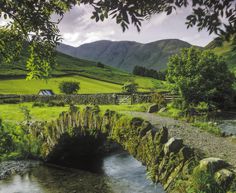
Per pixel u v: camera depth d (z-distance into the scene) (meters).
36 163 24.31
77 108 22.66
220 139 18.84
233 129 26.80
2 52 8.64
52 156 24.53
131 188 18.28
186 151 13.48
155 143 15.09
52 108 41.34
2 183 20.05
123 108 34.84
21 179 20.89
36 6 7.27
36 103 45.56
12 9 7.16
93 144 25.83
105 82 155.38
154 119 24.48
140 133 16.30
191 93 40.53
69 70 177.75
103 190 18.20
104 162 24.97
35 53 8.74
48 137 24.50
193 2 4.35
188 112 31.88
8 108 42.62
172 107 36.56
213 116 35.16
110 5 4.66
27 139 25.89
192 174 11.75
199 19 4.39
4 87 97.44
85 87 118.19
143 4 4.62
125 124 17.42
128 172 21.83
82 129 21.11
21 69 134.50
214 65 42.44
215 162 11.51
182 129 20.98
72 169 23.03
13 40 8.53
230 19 4.21
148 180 19.48
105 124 19.02
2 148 16.56
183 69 42.50
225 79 43.25
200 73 42.06
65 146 24.33
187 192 11.38
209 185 10.65
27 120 28.98
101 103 48.69
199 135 19.52
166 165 13.83
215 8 4.28
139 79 193.12
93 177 21.08
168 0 4.53
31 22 7.55
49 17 7.75
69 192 18.23
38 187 19.31
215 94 43.31
